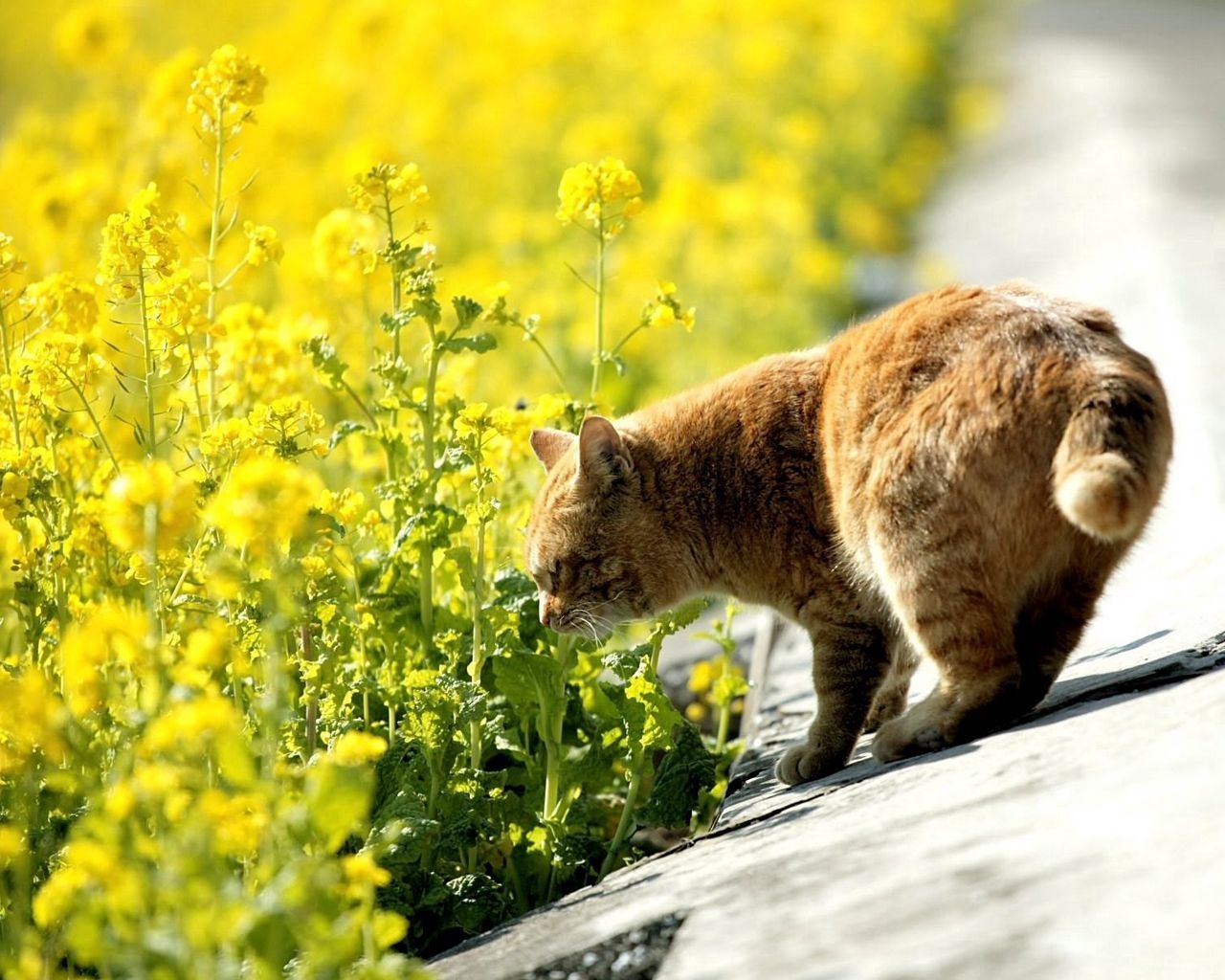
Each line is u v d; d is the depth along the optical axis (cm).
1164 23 7712
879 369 888
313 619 834
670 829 923
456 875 838
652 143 3244
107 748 751
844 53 4231
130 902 541
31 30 4516
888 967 498
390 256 948
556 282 2103
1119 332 844
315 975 566
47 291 983
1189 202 2916
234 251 1599
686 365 1959
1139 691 786
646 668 868
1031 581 828
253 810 631
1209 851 500
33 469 867
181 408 1013
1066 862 532
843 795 773
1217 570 1032
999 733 793
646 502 999
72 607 859
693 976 546
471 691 844
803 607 976
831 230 3009
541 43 3247
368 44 2928
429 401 926
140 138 1642
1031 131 4478
